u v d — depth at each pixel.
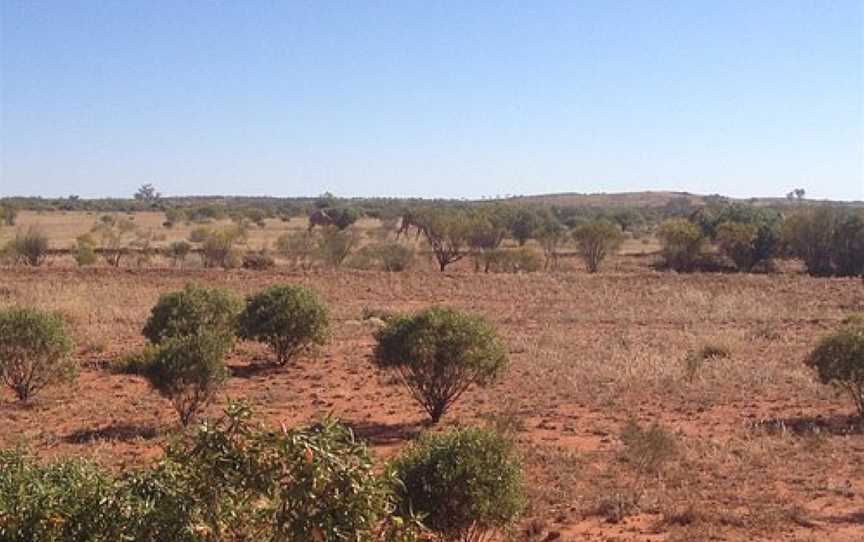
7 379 20.02
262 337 24.83
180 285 44.50
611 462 15.22
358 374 24.22
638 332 33.69
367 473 4.73
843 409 20.28
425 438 10.41
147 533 4.75
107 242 75.12
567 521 12.15
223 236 58.38
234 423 4.85
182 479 4.87
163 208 176.38
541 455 15.55
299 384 22.86
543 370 24.91
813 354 19.77
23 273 45.72
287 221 131.50
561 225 95.81
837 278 53.34
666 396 21.70
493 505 9.77
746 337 32.78
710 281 50.12
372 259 60.25
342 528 4.56
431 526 9.68
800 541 11.29
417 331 18.14
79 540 4.87
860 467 15.09
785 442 16.88
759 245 66.75
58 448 15.72
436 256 68.81
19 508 5.01
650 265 69.75
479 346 18.25
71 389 21.45
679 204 190.12
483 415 19.09
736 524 11.99
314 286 45.53
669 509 12.48
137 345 28.16
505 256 60.09
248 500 4.77
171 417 18.50
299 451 4.67
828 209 66.88
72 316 32.41
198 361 17.31
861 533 11.69
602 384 23.05
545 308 40.94
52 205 176.62
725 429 18.20
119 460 14.50
